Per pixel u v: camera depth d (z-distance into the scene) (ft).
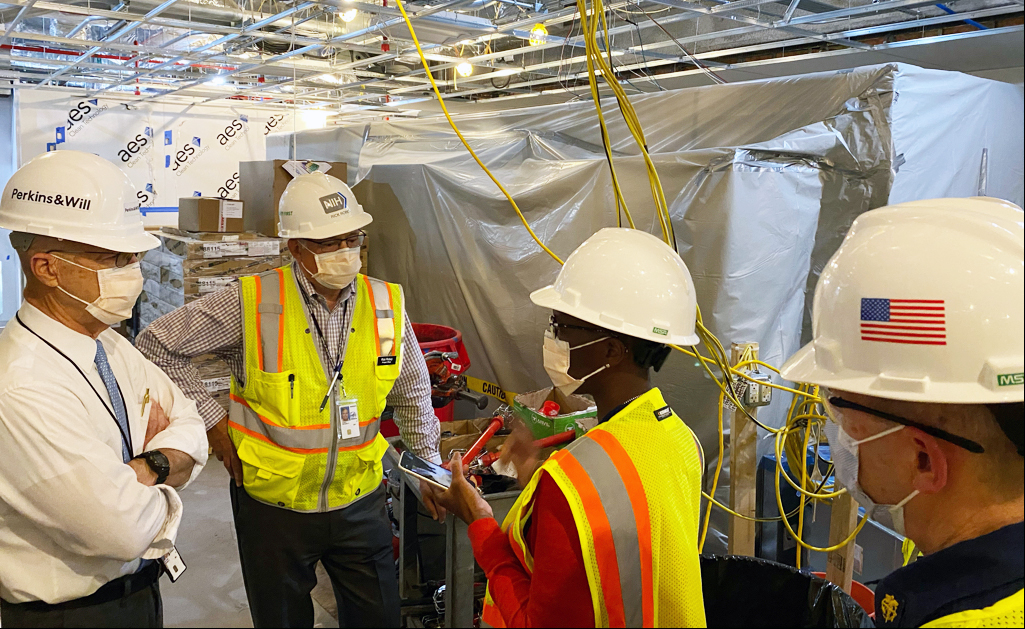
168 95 26.25
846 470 3.14
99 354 4.81
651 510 3.43
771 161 8.89
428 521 8.53
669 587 3.51
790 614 4.44
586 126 13.01
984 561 2.58
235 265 13.62
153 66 20.80
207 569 8.24
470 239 12.61
